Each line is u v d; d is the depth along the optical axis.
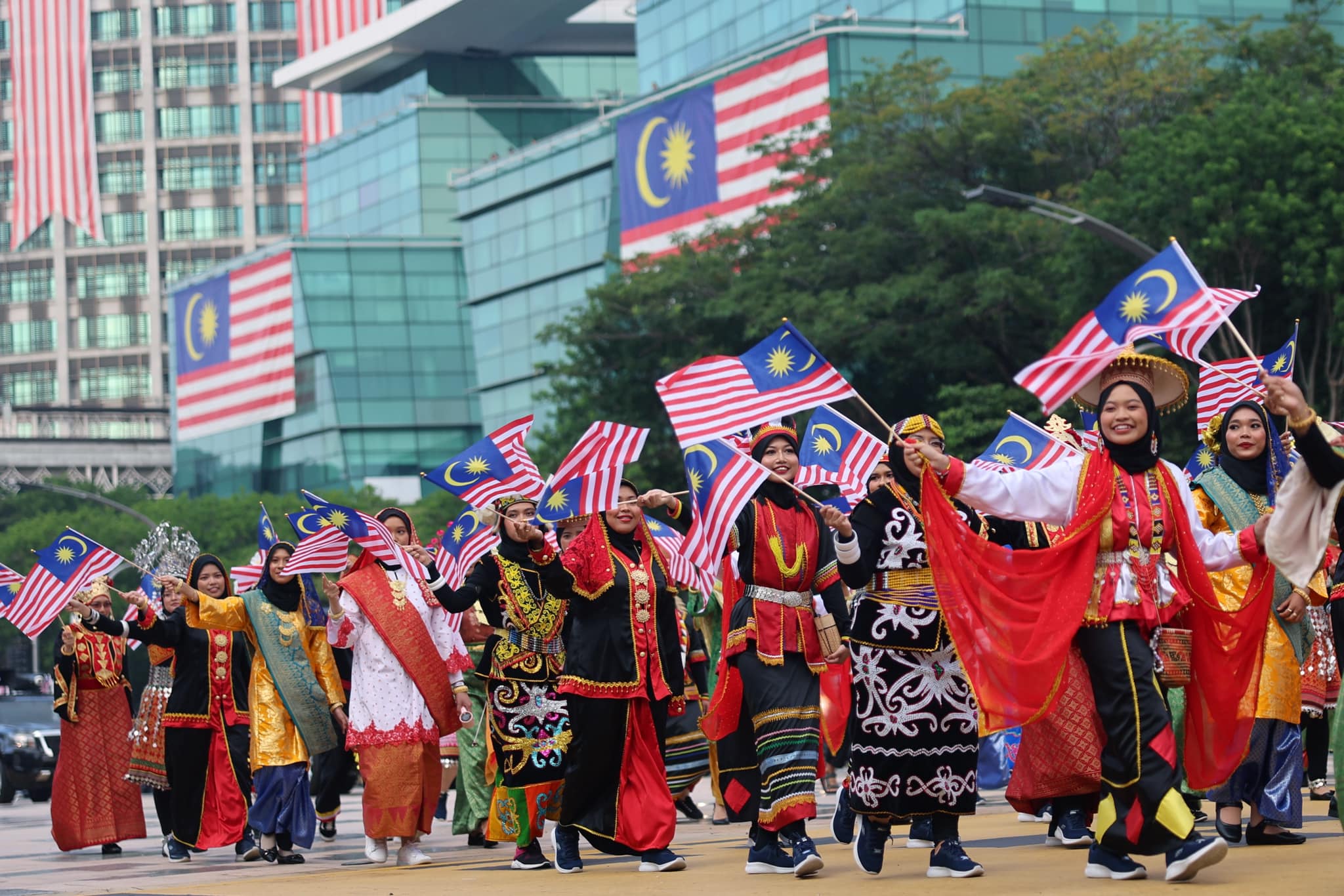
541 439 68.88
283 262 127.94
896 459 12.27
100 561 20.95
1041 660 10.73
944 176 60.09
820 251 60.62
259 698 17.89
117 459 179.88
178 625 18.53
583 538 13.73
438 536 18.44
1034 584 10.85
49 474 173.50
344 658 19.55
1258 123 44.25
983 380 56.47
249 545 109.31
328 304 126.75
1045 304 52.41
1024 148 60.75
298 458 128.50
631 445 13.55
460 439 126.88
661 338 63.28
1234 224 43.06
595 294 64.25
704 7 108.69
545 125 136.25
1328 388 46.28
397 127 136.88
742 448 14.21
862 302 54.66
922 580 12.03
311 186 145.62
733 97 91.19
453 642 17.22
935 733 11.95
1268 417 13.47
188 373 136.38
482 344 123.56
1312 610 15.36
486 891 12.72
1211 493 13.52
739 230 64.31
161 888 14.20
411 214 135.12
